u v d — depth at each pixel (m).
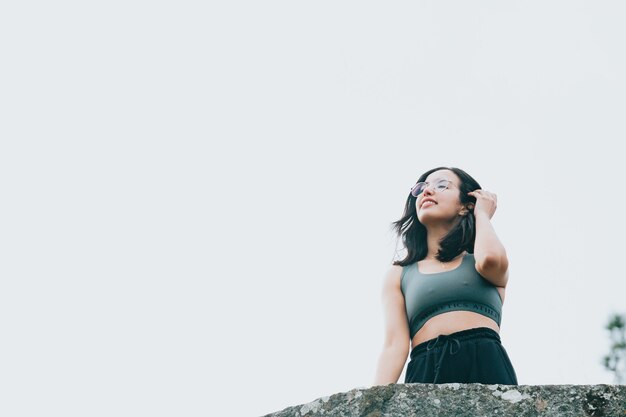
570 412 3.18
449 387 3.31
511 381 4.09
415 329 4.34
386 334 4.46
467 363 4.06
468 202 4.81
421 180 4.98
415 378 4.14
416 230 4.88
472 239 4.61
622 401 3.17
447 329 4.21
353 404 3.35
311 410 3.41
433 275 4.43
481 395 3.27
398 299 4.57
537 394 3.23
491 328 4.23
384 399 3.32
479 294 4.30
